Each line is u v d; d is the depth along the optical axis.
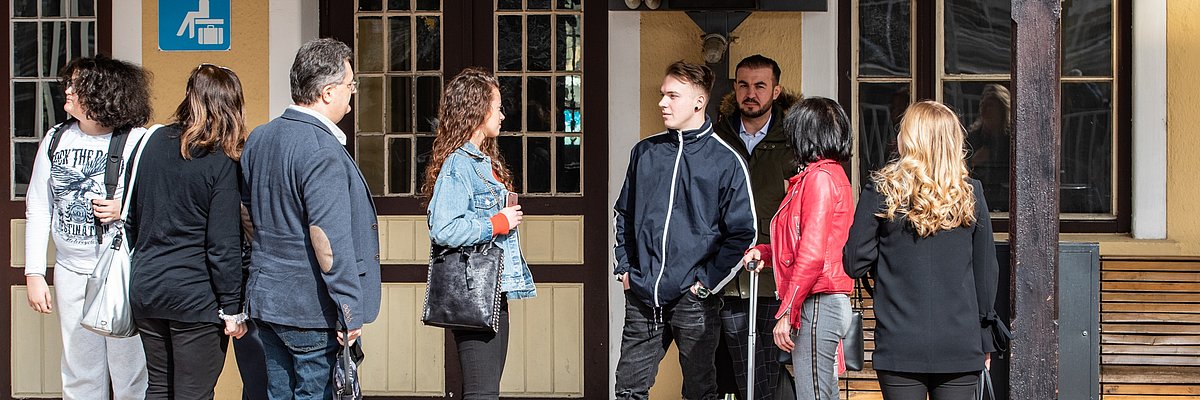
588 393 5.59
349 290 3.41
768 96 4.87
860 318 3.95
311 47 3.51
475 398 3.87
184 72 5.50
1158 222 5.34
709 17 5.26
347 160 3.54
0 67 5.61
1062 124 5.50
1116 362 5.02
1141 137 5.35
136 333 3.93
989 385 3.77
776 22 5.32
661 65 5.36
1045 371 3.66
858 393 5.05
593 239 5.56
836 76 5.42
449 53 5.57
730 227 4.02
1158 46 5.34
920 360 3.53
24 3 5.62
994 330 3.65
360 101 5.61
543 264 5.59
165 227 3.75
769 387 4.60
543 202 5.57
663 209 4.07
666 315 4.14
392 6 5.59
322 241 3.37
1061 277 4.21
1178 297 5.10
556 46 5.54
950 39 5.48
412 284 5.63
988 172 5.49
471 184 3.82
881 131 5.49
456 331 3.91
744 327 4.39
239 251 3.79
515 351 5.61
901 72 5.47
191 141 3.74
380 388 5.66
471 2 5.55
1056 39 3.58
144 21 5.51
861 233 3.61
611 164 5.40
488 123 3.90
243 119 3.86
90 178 4.14
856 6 5.46
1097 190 5.49
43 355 5.65
